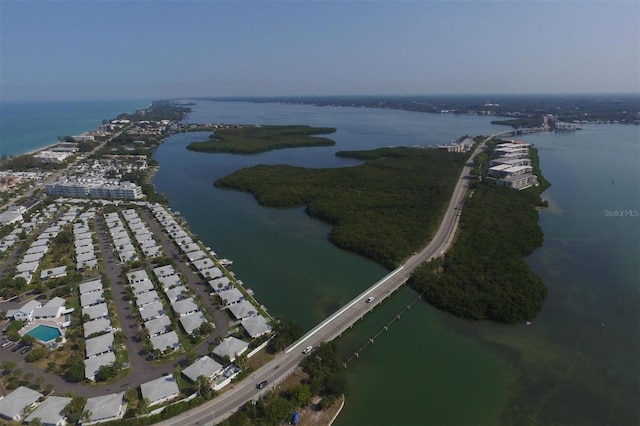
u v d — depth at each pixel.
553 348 116.44
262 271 162.00
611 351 114.69
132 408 93.06
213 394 96.50
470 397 99.12
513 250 170.38
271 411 88.56
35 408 92.38
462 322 129.25
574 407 95.75
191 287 147.25
